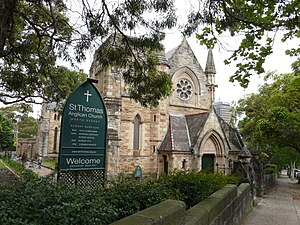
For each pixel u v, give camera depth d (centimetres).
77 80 1680
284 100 2255
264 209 1290
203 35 763
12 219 294
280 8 602
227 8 648
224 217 667
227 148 2708
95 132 766
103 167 773
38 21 1002
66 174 691
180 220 412
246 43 739
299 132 2269
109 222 419
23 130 7981
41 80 1531
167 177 778
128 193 546
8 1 532
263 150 3659
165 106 2767
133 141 2648
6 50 1074
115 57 821
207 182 763
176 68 3088
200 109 3162
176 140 2591
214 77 3312
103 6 707
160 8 679
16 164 2995
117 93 2506
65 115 706
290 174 5431
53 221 323
